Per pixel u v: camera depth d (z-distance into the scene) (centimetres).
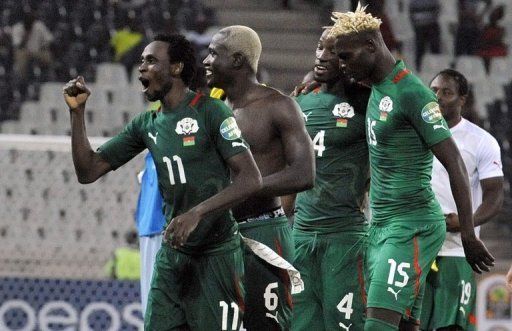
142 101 4459
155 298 1616
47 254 2869
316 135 1941
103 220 2891
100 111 4416
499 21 5178
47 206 2867
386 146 1803
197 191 1577
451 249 2156
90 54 4612
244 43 1758
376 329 1775
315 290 1948
